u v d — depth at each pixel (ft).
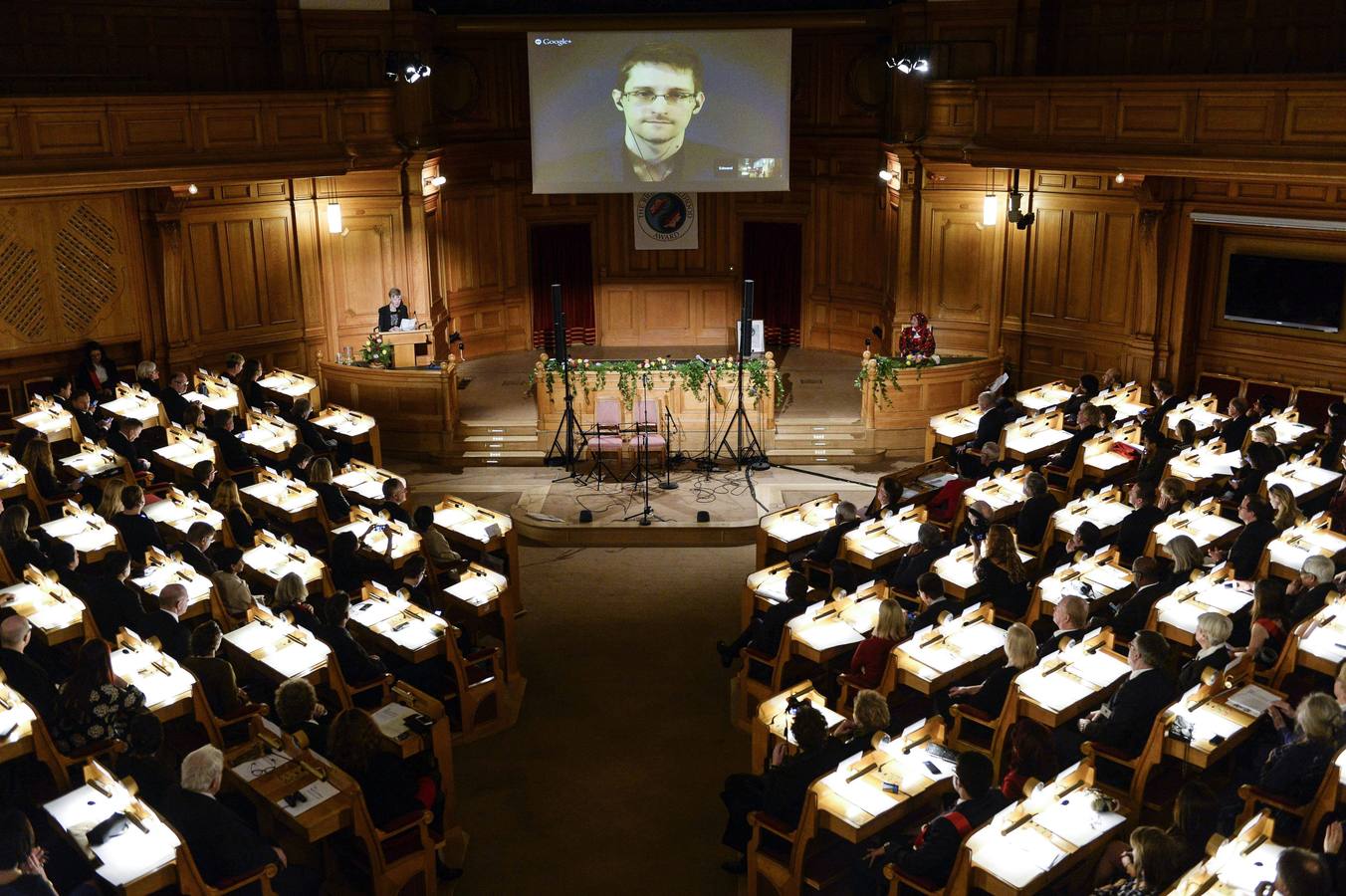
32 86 57.52
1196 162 50.80
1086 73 62.34
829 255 73.31
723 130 68.23
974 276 65.72
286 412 55.98
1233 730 26.37
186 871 22.13
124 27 60.18
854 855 26.30
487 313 74.28
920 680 30.22
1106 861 23.25
